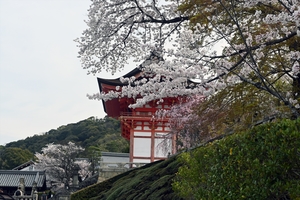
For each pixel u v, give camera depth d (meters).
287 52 9.17
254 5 8.66
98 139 69.75
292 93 9.38
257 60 8.67
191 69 8.07
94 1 11.66
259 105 9.38
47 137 79.38
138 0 11.82
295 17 6.66
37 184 45.84
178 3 11.72
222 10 9.31
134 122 26.34
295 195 5.34
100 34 11.88
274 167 5.68
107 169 24.89
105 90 25.47
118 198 17.16
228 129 11.18
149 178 17.08
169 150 24.70
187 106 16.17
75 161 46.25
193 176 8.94
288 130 5.60
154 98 8.62
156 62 10.43
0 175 47.22
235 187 6.65
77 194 21.77
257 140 6.47
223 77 8.72
